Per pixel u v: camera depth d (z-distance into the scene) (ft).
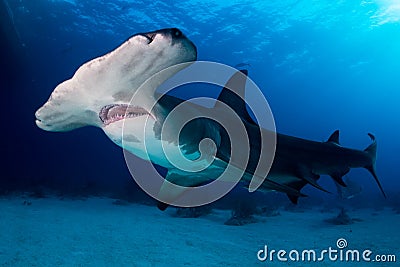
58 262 15.39
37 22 75.36
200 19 92.17
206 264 16.43
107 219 28.94
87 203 42.70
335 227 30.53
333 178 15.33
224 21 93.86
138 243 20.18
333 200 62.28
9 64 81.46
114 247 18.85
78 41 88.43
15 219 25.30
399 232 27.27
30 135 131.44
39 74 94.43
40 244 18.52
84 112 8.59
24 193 47.83
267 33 103.14
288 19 94.68
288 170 13.98
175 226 27.48
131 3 78.95
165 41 6.25
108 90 7.49
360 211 48.83
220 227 28.53
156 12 84.99
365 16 93.71
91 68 6.96
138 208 40.45
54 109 8.53
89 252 17.47
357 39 109.40
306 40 108.88
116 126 8.61
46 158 140.05
